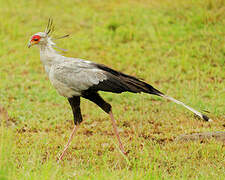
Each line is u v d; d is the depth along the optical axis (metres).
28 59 16.27
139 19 18.83
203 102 12.31
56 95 13.30
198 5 19.11
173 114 11.64
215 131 9.88
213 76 14.32
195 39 16.70
